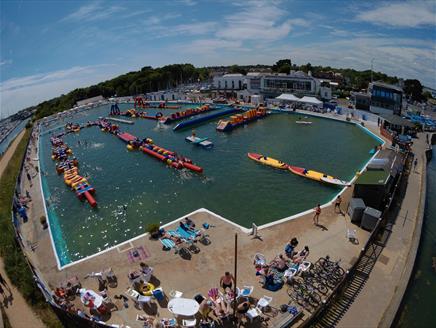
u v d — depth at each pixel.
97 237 33.84
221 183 45.44
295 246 26.75
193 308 19.38
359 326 19.50
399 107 75.81
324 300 20.47
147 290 22.50
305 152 56.94
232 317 19.61
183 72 176.25
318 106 87.88
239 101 103.31
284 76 101.31
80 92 146.62
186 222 30.64
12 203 38.06
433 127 66.81
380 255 25.88
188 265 25.23
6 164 62.38
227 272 22.38
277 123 78.88
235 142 64.75
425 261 26.84
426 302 22.59
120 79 157.62
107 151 64.25
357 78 151.00
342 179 44.72
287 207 37.69
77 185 45.84
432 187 41.84
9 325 21.14
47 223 34.41
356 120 74.44
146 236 29.38
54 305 20.88
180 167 51.97
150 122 87.69
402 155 47.19
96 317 20.55
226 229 29.94
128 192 44.41
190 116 89.94
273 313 20.25
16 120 160.50
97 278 24.28
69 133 80.88
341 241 27.73
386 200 33.81
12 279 25.50
